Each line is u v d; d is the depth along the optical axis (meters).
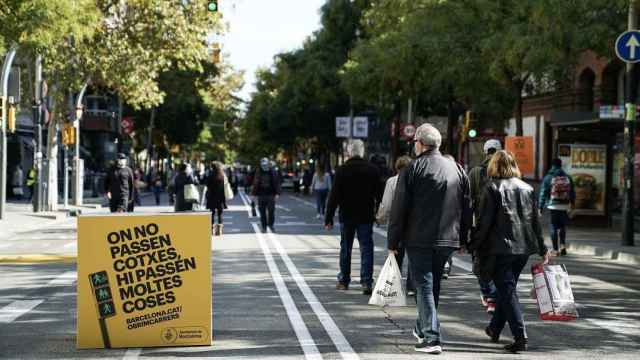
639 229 27.47
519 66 27.81
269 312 11.05
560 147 27.41
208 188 25.14
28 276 14.88
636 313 11.55
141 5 34.12
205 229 8.79
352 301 12.02
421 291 8.59
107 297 8.66
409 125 43.78
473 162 42.66
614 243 22.06
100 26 33.16
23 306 11.53
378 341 9.23
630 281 15.23
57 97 36.09
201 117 72.88
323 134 66.81
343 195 12.77
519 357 8.55
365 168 12.76
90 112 68.12
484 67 31.14
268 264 16.89
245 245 21.45
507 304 8.80
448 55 31.38
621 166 30.41
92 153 70.75
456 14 31.34
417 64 35.91
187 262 8.75
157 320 8.73
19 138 50.41
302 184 74.12
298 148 93.94
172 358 8.27
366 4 60.09
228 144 117.56
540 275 10.19
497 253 8.70
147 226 8.68
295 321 10.41
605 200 27.58
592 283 14.83
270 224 26.53
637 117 21.67
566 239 23.50
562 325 10.48
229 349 8.71
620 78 36.75
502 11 29.95
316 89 62.19
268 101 73.06
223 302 11.88
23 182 52.28
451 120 41.03
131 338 8.70
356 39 61.75
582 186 27.50
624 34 21.11
